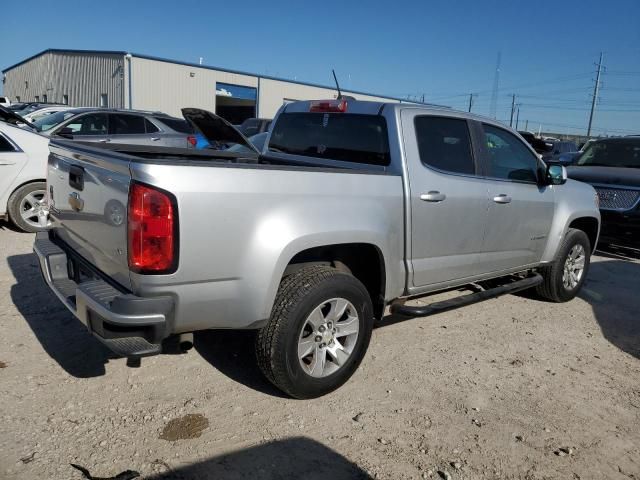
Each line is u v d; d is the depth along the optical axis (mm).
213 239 2924
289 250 3182
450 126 4457
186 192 2822
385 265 3834
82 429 3115
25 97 46219
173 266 2824
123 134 10250
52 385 3549
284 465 2941
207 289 2965
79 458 2871
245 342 4367
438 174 4207
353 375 3982
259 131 18375
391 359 4301
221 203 2932
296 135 4824
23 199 7277
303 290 3338
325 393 3633
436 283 4387
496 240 4848
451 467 3025
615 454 3256
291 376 3383
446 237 4312
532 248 5371
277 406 3494
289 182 3236
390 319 4977
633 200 8250
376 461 3031
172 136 10750
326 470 2930
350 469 2953
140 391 3561
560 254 5738
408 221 3971
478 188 4527
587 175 8906
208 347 4250
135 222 2771
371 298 4031
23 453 2875
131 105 32062
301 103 4887
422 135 4195
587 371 4355
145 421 3232
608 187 8500
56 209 3916
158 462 2885
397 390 3818
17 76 48625
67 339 4199
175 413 3336
